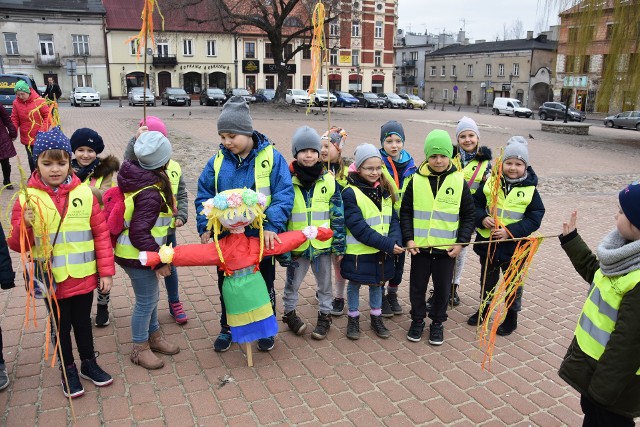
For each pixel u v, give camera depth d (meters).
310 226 3.70
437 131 3.96
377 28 55.22
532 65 52.88
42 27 42.91
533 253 3.20
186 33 46.19
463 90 61.78
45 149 2.93
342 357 3.88
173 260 3.35
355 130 20.80
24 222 2.89
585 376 2.38
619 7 18.97
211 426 3.03
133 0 46.59
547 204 9.80
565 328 4.54
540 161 15.41
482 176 4.60
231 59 49.28
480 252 4.42
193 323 4.34
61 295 3.10
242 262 3.46
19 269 5.32
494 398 3.42
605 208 9.59
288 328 4.33
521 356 4.00
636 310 2.13
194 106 36.47
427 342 4.16
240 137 3.51
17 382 3.40
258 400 3.30
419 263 4.06
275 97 33.16
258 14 31.98
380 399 3.36
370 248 3.97
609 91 19.92
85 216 3.11
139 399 3.27
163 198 3.38
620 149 19.08
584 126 23.75
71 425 2.99
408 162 4.67
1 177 8.98
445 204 3.95
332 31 35.66
